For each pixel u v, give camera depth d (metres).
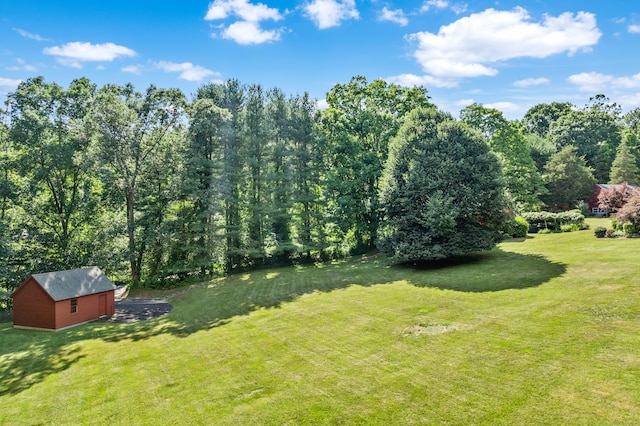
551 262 19.84
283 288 23.58
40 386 12.45
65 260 28.23
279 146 31.83
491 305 14.47
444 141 23.84
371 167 33.12
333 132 36.78
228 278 29.97
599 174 57.38
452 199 22.19
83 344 16.83
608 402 7.43
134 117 28.70
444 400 8.45
